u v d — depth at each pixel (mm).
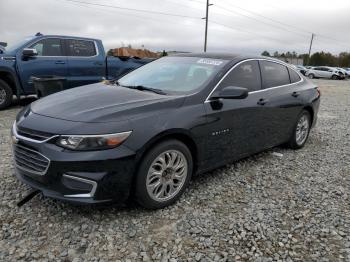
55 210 3436
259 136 4781
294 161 5285
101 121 3139
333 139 6816
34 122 3289
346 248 3062
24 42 8758
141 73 4812
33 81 8273
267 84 4957
